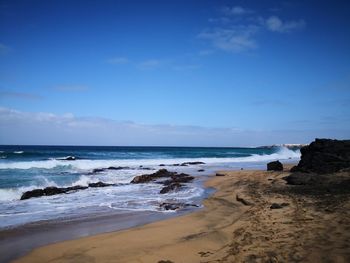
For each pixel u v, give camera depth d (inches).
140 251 312.3
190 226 403.9
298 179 652.1
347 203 408.2
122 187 772.6
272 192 577.9
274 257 250.5
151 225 412.5
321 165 738.2
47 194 661.9
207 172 1134.4
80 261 293.0
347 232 284.8
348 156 751.1
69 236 378.3
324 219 342.6
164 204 551.2
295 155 2374.5
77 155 2010.3
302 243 273.4
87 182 849.5
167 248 317.1
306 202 451.5
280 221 361.7
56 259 300.8
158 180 897.5
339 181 605.6
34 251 323.9
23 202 584.1
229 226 383.2
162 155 2260.1
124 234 374.3
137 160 1670.8
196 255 292.5
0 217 470.6
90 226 421.1
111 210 516.1
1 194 636.7
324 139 797.2
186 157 2114.9
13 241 359.3
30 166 1181.1
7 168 1110.4
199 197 630.5
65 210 517.0
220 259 267.1
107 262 287.7
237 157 2132.1
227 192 659.4
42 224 431.2
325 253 243.8
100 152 2564.0
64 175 962.7
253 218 398.9
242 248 286.0
